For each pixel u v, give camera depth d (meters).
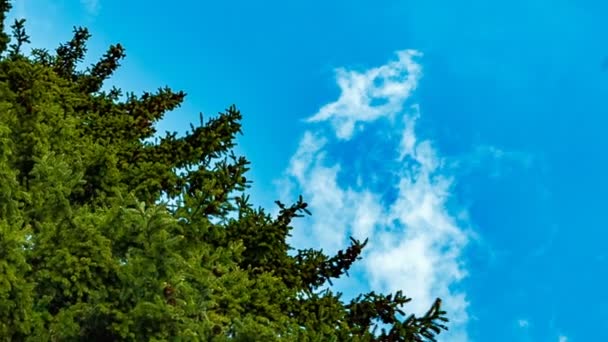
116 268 8.00
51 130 11.95
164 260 7.83
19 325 7.21
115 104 18.55
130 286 7.75
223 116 16.19
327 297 12.34
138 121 17.72
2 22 12.81
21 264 7.11
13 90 11.84
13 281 6.96
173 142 15.81
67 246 8.02
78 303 7.73
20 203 8.61
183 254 8.78
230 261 10.50
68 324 7.54
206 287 8.66
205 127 16.09
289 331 10.45
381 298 12.73
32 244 8.06
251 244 13.35
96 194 11.83
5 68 12.33
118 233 8.30
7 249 6.96
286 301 12.07
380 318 12.72
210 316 8.82
